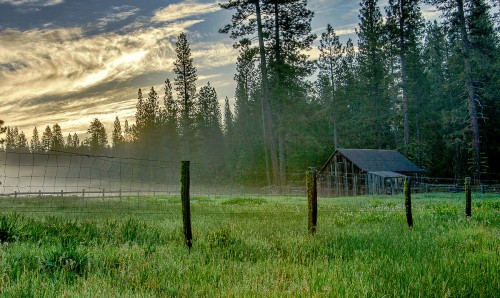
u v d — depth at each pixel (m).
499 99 45.31
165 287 4.62
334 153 45.91
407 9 50.62
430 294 4.39
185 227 7.27
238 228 9.30
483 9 36.38
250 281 4.74
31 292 4.18
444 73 60.72
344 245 7.20
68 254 5.57
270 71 47.16
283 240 7.57
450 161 52.16
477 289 4.52
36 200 29.97
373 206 18.25
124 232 8.09
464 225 10.32
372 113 64.94
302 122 51.94
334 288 4.40
